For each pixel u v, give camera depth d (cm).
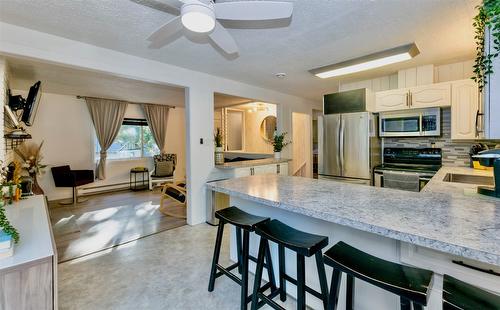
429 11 198
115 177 623
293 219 190
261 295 165
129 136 650
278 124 527
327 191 182
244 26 223
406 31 234
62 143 538
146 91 498
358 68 330
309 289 163
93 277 225
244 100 559
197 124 368
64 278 224
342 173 375
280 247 188
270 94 497
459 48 275
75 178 491
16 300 111
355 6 191
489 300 94
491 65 141
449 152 338
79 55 257
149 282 217
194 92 363
